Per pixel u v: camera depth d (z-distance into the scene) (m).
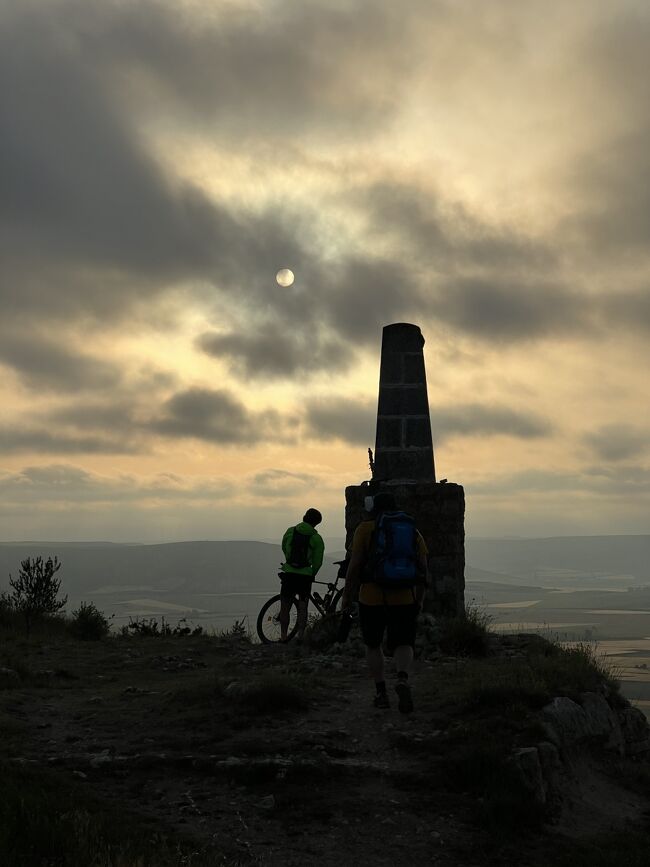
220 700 9.20
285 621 14.43
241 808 6.78
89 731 8.45
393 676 10.95
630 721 9.92
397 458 15.31
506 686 9.06
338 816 6.73
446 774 7.46
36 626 16.86
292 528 14.66
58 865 5.32
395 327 15.78
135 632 16.86
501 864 6.31
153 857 5.46
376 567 8.98
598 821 7.62
